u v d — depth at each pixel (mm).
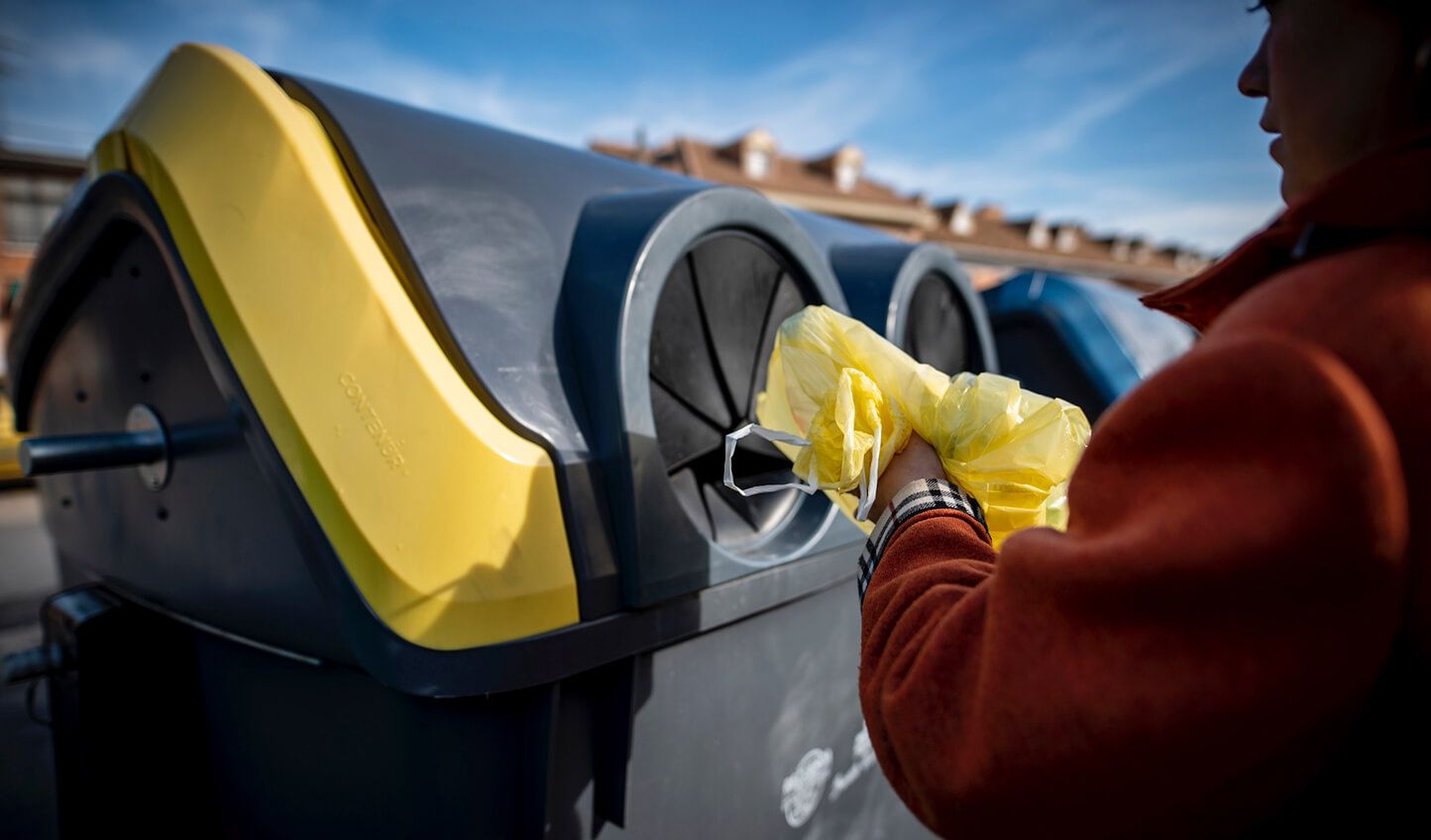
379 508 841
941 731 455
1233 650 365
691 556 1000
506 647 831
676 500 986
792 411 718
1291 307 407
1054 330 2820
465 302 908
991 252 30141
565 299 1014
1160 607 376
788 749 1307
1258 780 391
